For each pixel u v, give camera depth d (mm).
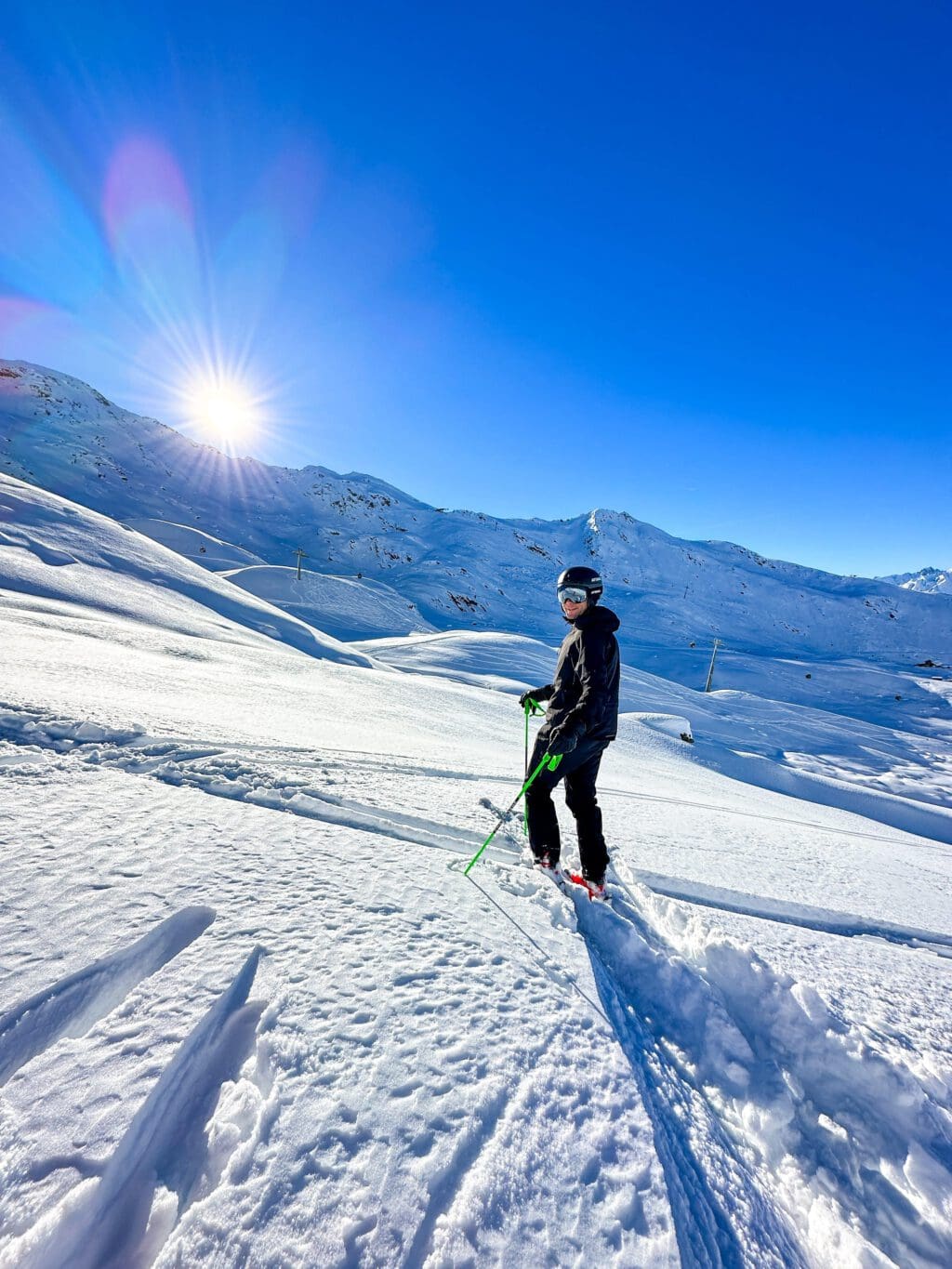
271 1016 1357
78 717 3369
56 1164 985
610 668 2592
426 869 2355
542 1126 1220
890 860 5578
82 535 36344
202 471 190625
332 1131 1106
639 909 2609
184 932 1677
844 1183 1417
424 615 126750
